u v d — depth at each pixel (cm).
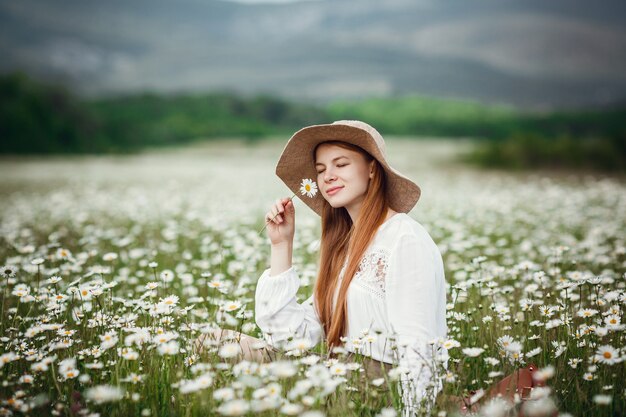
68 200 1105
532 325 301
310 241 602
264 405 202
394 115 6381
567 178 1655
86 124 4519
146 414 218
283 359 261
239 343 274
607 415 225
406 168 2112
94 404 228
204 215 876
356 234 277
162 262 550
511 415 212
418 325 249
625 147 2077
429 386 225
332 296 292
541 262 536
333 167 283
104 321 299
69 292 332
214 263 490
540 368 268
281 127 5959
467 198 1118
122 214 913
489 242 694
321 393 209
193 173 2139
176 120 5438
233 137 5275
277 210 295
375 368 266
